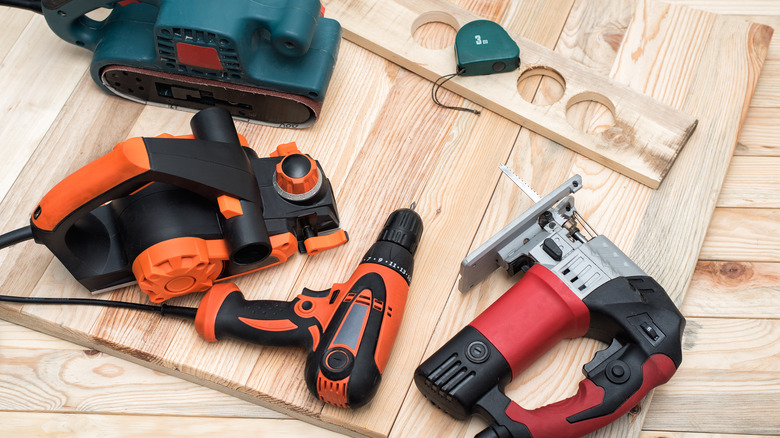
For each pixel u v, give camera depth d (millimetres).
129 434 1556
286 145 1622
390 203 1711
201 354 1556
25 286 1587
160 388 1589
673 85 1814
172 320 1579
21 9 1833
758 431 1559
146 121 1763
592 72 1798
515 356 1437
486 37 1755
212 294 1509
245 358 1556
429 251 1665
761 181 1779
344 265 1649
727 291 1678
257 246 1483
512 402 1409
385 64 1846
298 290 1627
